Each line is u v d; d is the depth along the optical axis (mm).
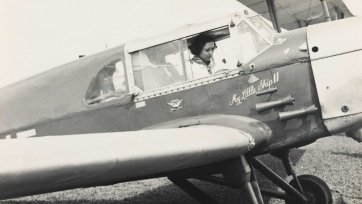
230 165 2807
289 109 3260
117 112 3727
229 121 3215
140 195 5086
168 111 3541
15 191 1280
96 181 1673
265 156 7184
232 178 2807
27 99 4238
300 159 6121
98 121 3807
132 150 1766
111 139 1813
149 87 3660
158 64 3672
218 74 3445
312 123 3209
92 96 3896
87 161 1483
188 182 3148
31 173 1266
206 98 3451
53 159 1353
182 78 3572
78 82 3979
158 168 2016
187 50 3574
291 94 3264
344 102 3143
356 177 4543
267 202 4098
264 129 3172
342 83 3160
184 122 3352
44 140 1501
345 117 3131
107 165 1600
